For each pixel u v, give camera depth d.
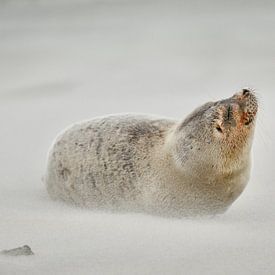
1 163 36.28
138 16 77.38
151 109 44.84
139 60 58.09
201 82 50.47
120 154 28.38
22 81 55.12
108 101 47.66
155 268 20.52
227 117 25.91
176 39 64.44
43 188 32.03
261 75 50.81
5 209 28.23
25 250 21.77
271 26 66.38
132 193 28.03
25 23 77.00
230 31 65.56
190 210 27.06
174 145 26.89
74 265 20.80
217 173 26.11
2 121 45.09
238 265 20.70
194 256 21.56
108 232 24.41
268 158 33.88
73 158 29.38
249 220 26.25
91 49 63.12
